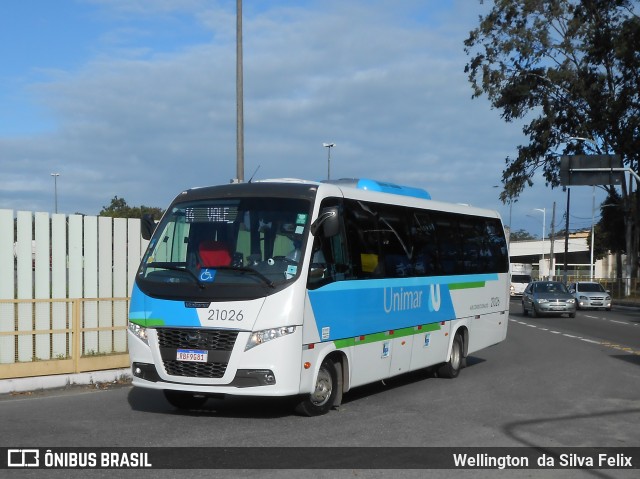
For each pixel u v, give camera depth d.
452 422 9.69
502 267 16.50
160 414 10.01
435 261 13.39
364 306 10.87
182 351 9.26
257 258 9.45
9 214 11.87
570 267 105.56
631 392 12.26
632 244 53.72
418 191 14.12
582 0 48.34
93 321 12.95
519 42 48.84
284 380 9.11
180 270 9.56
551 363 16.39
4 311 11.74
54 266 12.46
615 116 48.00
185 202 10.25
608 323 30.84
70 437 8.54
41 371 11.92
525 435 8.96
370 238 11.26
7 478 6.87
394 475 7.13
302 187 10.11
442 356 13.55
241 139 18.62
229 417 9.86
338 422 9.61
